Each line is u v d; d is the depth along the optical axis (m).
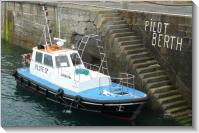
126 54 18.02
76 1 25.14
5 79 21.02
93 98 15.77
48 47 18.78
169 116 16.08
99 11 20.11
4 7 29.77
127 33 19.06
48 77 18.30
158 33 17.89
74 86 16.80
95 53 20.20
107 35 19.14
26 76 19.19
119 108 15.39
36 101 18.17
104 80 16.95
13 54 26.27
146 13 18.39
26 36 27.70
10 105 17.61
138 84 17.39
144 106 16.91
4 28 30.16
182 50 16.89
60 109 17.23
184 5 22.91
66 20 22.66
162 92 16.88
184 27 16.72
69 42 22.61
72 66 17.83
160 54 17.88
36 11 26.06
